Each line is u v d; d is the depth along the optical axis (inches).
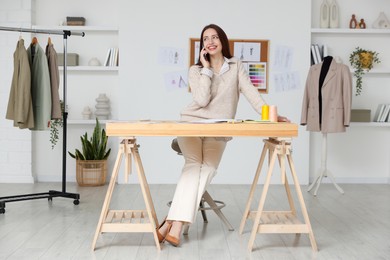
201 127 116.3
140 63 234.8
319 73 213.6
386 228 148.2
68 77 242.5
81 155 226.1
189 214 123.6
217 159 132.1
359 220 159.3
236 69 136.3
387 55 242.8
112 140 243.0
